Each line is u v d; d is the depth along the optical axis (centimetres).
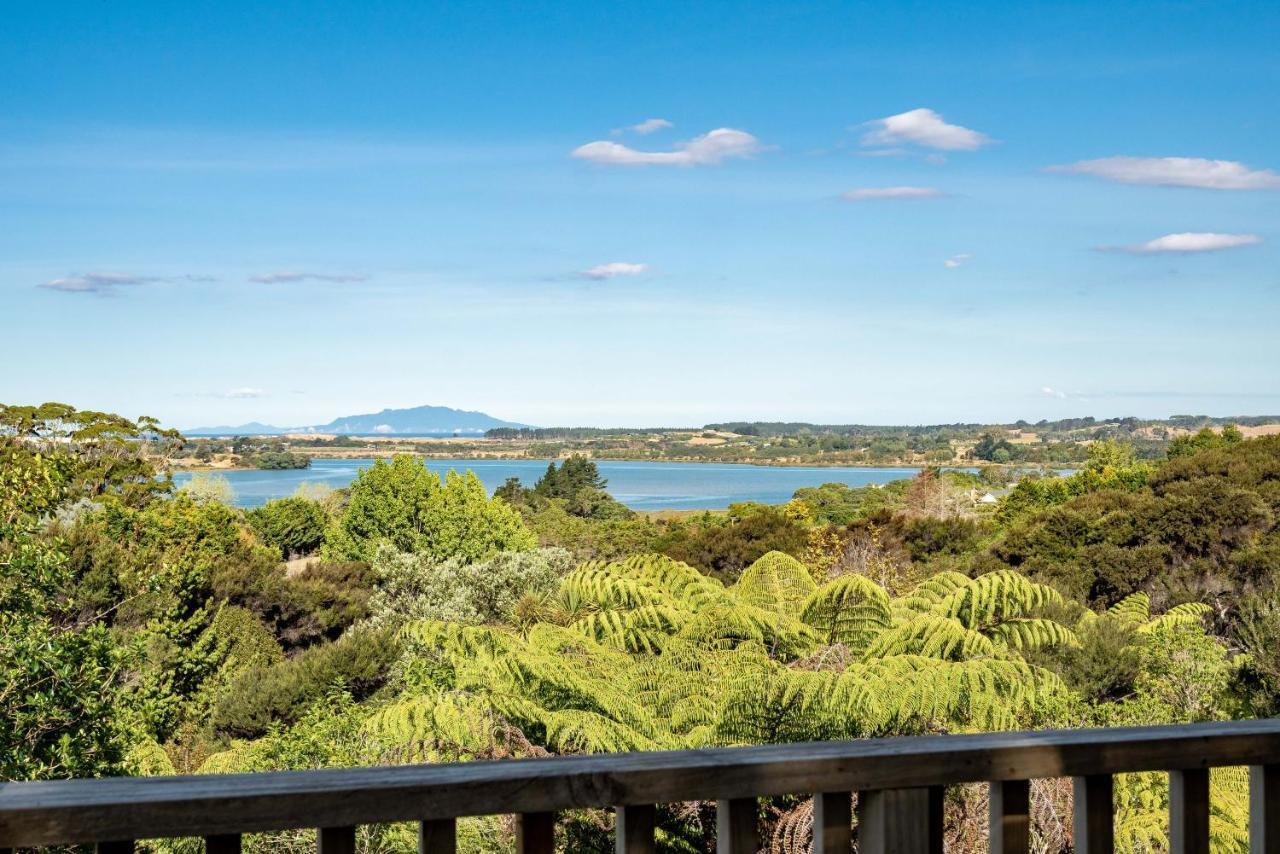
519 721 554
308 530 3647
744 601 712
